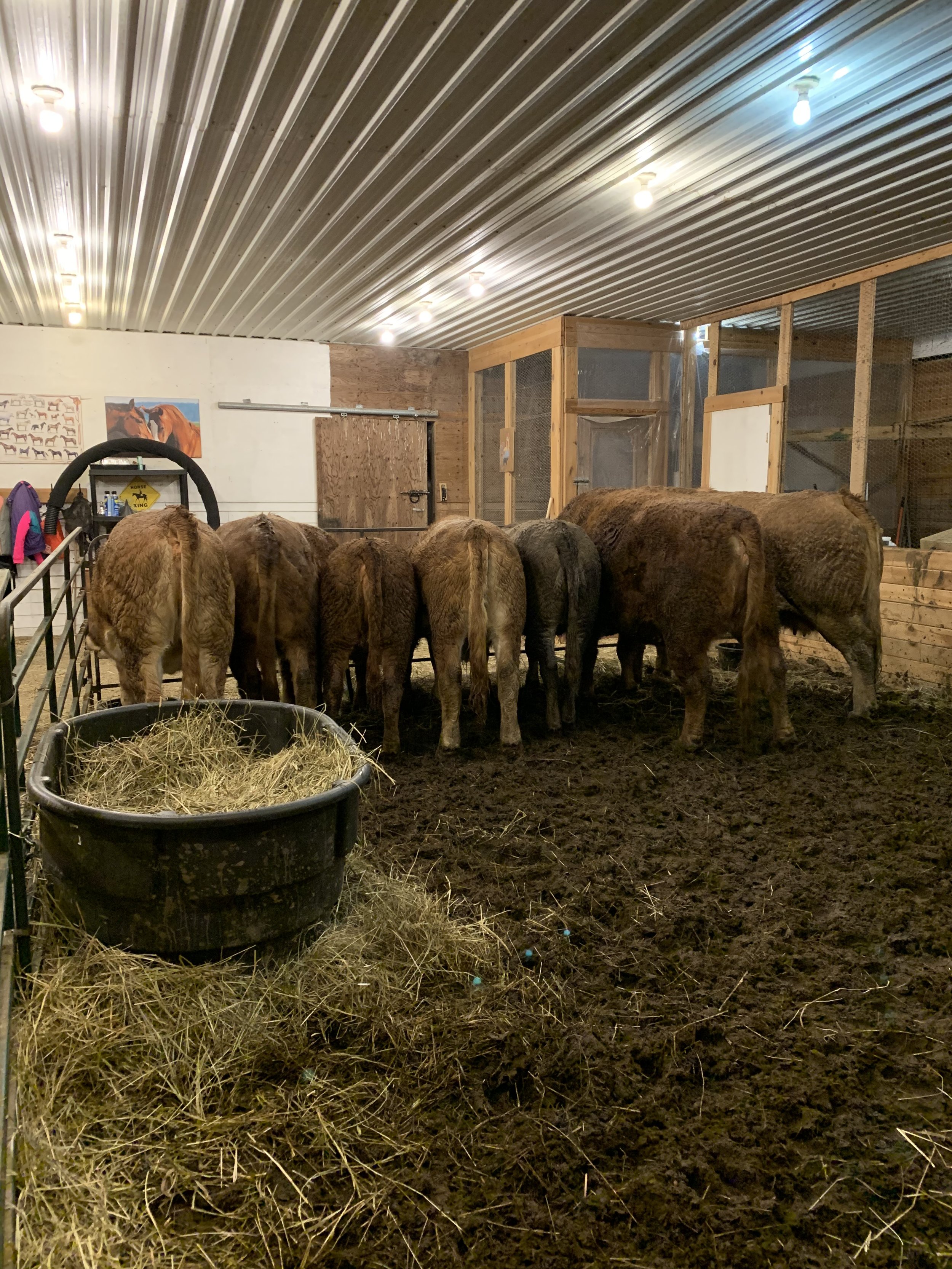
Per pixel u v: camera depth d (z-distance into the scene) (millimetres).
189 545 3309
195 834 2059
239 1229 1520
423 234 6000
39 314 8359
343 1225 1531
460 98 4051
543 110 4160
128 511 8594
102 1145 1670
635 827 3271
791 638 6930
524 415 9523
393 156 4691
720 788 3666
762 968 2309
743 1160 1670
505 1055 1944
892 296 6582
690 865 2920
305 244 6238
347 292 7609
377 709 4203
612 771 3920
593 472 8922
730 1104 1820
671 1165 1658
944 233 5902
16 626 8484
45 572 2977
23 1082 1776
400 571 4238
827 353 7238
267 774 2576
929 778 3711
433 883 2812
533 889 2750
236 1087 1837
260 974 2182
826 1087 1855
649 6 3318
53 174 4957
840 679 5898
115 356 9094
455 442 10867
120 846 2072
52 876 2240
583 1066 1915
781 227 5793
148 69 3805
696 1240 1504
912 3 3264
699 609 4156
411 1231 1521
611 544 4789
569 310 8281
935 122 4258
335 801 2230
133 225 5836
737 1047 1993
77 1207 1518
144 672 3438
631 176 4961
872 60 3686
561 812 3408
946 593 5496
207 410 9516
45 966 2145
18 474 8867
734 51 3625
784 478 7699
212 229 5914
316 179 5027
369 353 10227
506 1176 1639
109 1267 1410
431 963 2295
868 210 5441
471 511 10953
